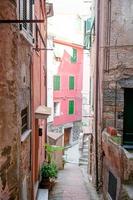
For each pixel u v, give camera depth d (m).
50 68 25.62
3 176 3.93
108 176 8.96
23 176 6.18
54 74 27.69
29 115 7.34
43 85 14.01
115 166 7.89
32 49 7.94
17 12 4.67
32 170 8.05
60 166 18.11
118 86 9.95
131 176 7.00
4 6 3.83
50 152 15.23
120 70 10.01
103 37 10.09
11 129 4.12
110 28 10.02
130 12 9.96
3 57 3.82
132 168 6.96
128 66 9.99
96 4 12.07
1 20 3.72
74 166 20.16
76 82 32.03
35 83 9.45
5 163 3.97
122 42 9.98
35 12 9.20
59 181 14.01
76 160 23.30
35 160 9.72
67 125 30.73
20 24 5.33
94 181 12.28
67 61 29.86
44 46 14.70
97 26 11.27
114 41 10.01
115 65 10.02
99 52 11.12
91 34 15.63
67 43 29.39
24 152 6.38
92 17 15.05
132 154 7.14
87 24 17.95
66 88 30.12
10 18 4.01
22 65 6.07
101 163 10.38
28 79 7.18
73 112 31.91
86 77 31.72
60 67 28.62
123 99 9.88
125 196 6.74
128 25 9.98
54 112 28.44
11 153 4.17
